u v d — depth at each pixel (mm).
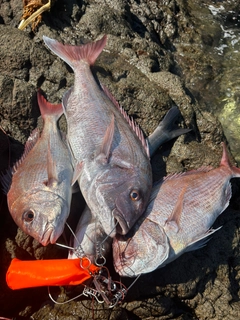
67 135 786
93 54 849
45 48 917
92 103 792
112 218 703
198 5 1327
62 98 811
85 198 735
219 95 1121
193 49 1199
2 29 904
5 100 843
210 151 883
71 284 691
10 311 743
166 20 1215
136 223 721
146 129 891
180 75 1138
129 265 702
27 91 850
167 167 855
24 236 742
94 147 752
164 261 706
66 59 841
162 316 760
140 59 979
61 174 729
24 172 733
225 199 771
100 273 694
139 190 723
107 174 728
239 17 1301
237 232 829
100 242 707
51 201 703
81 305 725
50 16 994
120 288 723
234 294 801
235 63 1190
